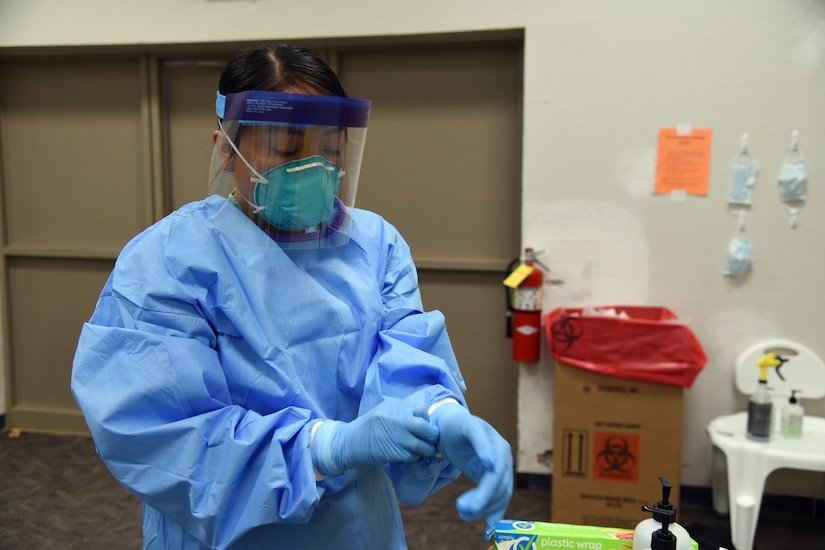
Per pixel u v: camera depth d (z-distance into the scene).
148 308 0.85
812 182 2.37
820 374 2.42
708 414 2.55
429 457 0.88
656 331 2.26
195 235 0.90
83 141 3.14
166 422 0.82
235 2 2.70
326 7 2.63
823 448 2.21
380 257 1.08
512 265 2.65
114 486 2.73
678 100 2.42
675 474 2.32
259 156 0.89
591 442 2.38
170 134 3.07
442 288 2.94
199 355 0.84
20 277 3.30
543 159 2.54
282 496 0.81
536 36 2.49
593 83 2.47
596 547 1.09
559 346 2.36
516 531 1.12
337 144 0.92
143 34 2.78
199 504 0.80
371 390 0.92
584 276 2.56
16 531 2.38
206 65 2.99
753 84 2.37
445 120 2.83
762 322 2.47
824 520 2.51
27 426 3.34
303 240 0.96
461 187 2.86
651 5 2.40
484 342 2.93
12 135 3.21
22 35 2.87
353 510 0.97
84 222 3.21
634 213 2.50
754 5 2.33
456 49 2.78
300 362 0.92
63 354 3.31
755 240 2.43
